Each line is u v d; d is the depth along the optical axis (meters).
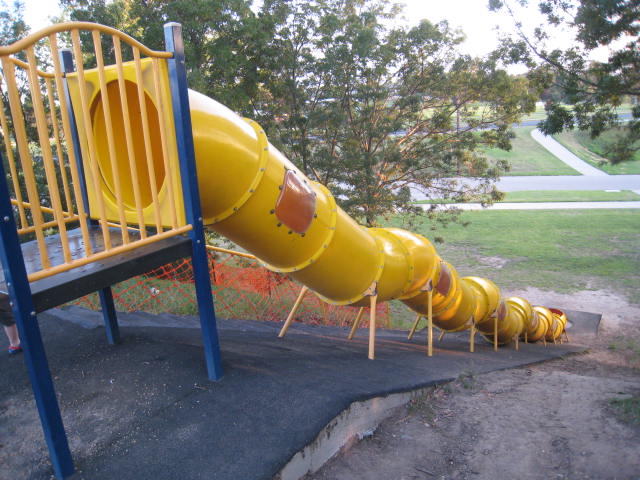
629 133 10.41
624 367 8.98
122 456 2.71
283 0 15.00
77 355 4.02
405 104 16.08
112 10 13.57
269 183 3.86
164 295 7.52
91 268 2.62
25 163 2.25
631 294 16.80
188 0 12.82
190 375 3.66
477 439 3.72
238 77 15.09
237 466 2.62
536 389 5.12
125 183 3.58
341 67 15.46
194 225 3.15
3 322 3.80
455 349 8.17
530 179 46.16
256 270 9.34
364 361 5.03
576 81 10.27
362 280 5.14
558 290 17.47
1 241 2.15
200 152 3.35
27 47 2.24
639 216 29.56
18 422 3.09
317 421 3.08
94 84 3.19
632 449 3.50
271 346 4.94
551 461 3.39
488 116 18.91
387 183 17.84
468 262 21.44
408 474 3.17
